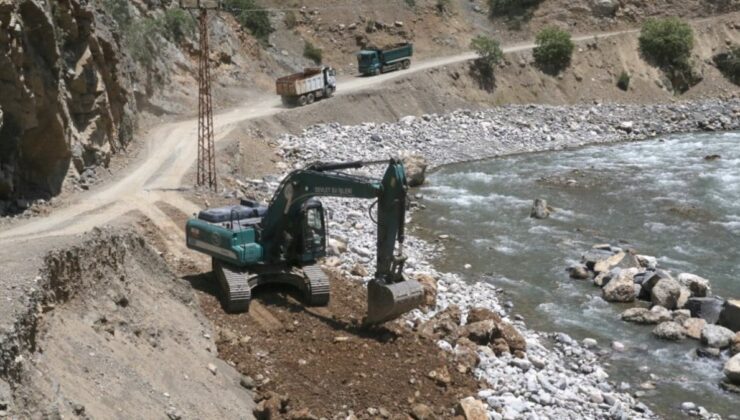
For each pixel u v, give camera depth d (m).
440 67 72.94
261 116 56.56
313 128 58.75
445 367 22.00
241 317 24.11
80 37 37.31
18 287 16.53
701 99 80.50
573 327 28.22
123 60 46.66
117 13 53.59
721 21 87.31
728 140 63.19
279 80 61.25
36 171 33.69
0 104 29.34
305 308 25.12
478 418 19.55
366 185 22.55
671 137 66.38
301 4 82.00
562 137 65.25
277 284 26.64
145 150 45.56
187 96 58.75
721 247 36.75
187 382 18.75
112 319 19.14
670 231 39.25
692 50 83.69
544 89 76.88
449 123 65.75
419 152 58.25
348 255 33.44
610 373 24.73
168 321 21.25
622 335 27.53
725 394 23.36
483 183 50.09
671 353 26.08
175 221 32.94
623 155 58.31
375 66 71.88
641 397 23.11
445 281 31.83
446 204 45.00
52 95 32.50
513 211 43.28
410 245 37.19
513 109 71.75
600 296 31.05
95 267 19.92
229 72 66.62
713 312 28.58
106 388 16.42
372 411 19.48
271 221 25.09
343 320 24.67
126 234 22.67
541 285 32.31
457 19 86.44
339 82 70.06
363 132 60.00
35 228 28.47
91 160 38.28
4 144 30.34
